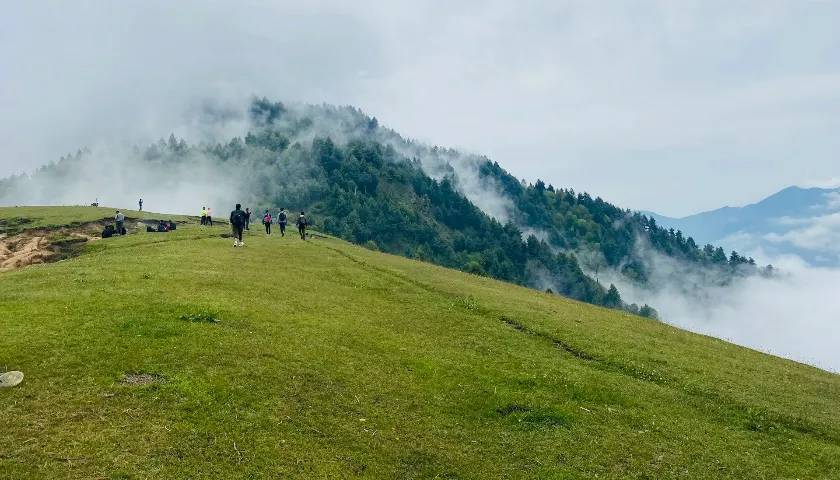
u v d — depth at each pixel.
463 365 25.17
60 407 16.42
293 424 17.72
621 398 23.83
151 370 19.25
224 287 32.66
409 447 17.77
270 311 28.45
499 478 16.84
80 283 30.42
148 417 16.52
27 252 58.41
